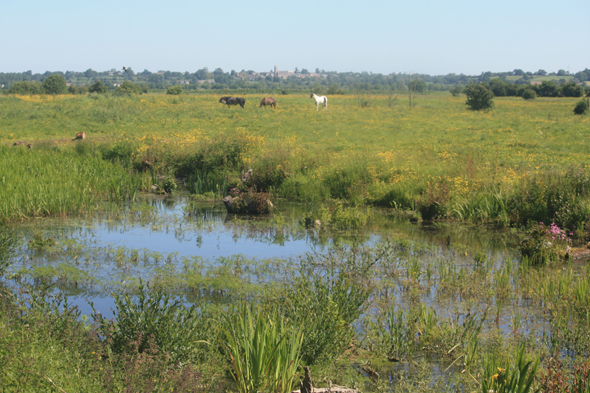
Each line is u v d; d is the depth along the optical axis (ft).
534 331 20.86
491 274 28.68
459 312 23.11
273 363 15.19
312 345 16.89
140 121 113.50
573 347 19.01
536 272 28.27
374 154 67.00
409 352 18.62
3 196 40.75
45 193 43.16
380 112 163.12
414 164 58.85
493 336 19.45
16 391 11.95
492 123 124.88
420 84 334.85
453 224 42.70
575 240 36.42
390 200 50.60
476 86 183.01
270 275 28.19
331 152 71.10
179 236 37.93
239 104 177.78
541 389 14.38
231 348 15.90
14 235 34.60
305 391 14.06
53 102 144.46
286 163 59.52
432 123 125.70
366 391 16.07
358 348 18.97
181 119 119.75
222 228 40.93
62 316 17.37
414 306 23.62
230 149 64.90
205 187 57.62
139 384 13.55
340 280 21.11
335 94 356.18
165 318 16.99
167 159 67.97
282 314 18.76
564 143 84.38
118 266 29.37
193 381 13.97
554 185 42.91
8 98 152.15
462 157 62.80
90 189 51.19
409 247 34.65
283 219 43.01
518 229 40.60
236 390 15.61
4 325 15.92
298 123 118.62
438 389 15.69
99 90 277.44
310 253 33.17
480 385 15.81
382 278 27.55
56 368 13.69
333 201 51.57
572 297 23.80
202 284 25.99
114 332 17.16
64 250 32.37
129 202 51.55
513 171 53.47
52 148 73.82
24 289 24.03
